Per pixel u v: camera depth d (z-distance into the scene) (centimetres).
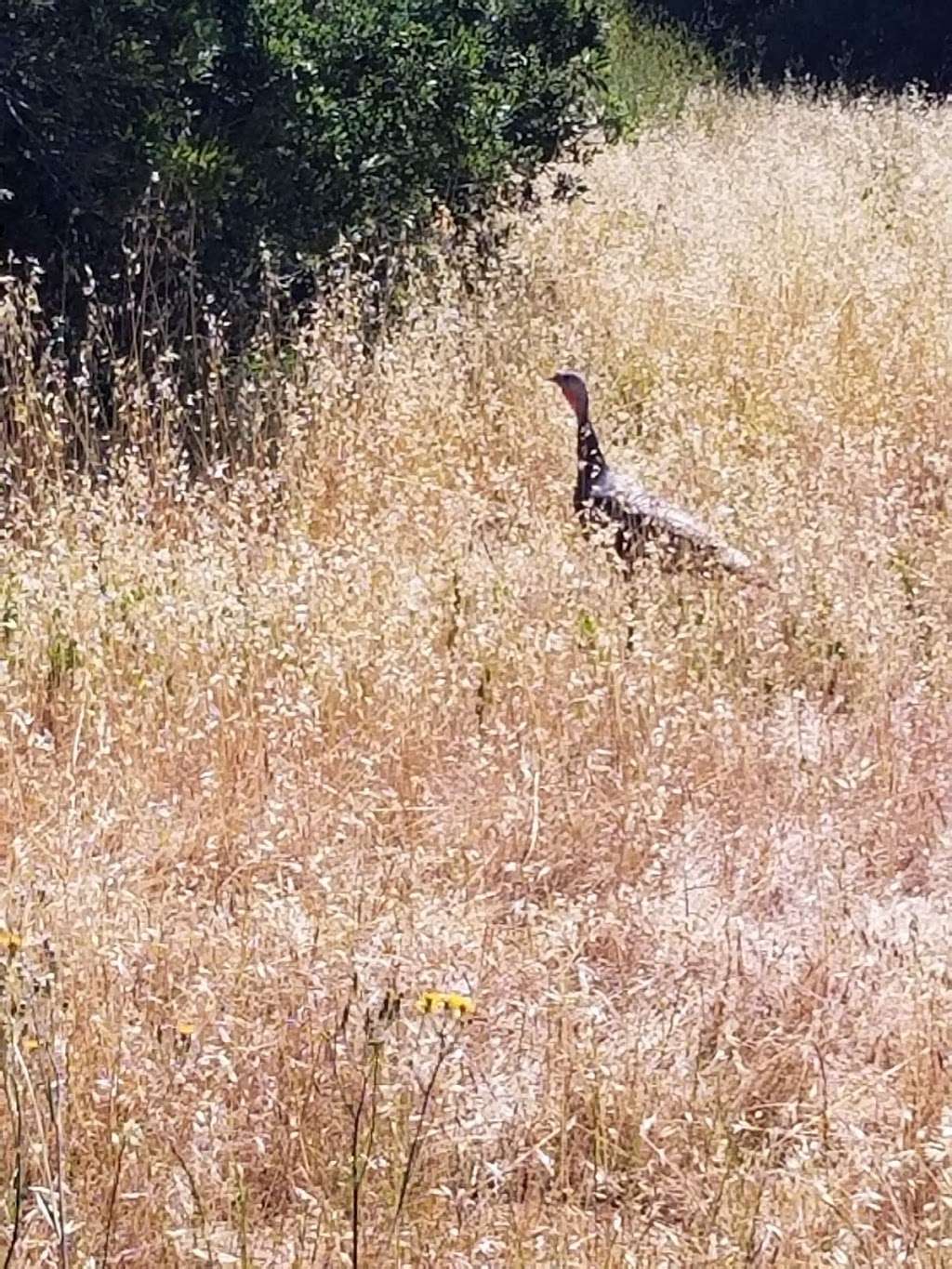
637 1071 394
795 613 621
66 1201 346
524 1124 385
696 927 462
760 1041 413
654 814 500
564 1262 341
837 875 486
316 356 810
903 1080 400
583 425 684
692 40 1989
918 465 778
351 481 704
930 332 898
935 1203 353
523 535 678
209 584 600
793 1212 357
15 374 725
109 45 788
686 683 572
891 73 2141
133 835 482
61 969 395
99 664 543
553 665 562
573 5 1086
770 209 1145
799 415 800
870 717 565
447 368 815
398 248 922
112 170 802
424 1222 352
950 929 470
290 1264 342
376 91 938
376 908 450
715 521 685
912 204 1203
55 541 613
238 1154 373
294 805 491
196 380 790
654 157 1328
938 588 651
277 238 878
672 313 929
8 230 820
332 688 541
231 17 859
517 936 446
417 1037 384
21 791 490
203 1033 399
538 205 1099
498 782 514
